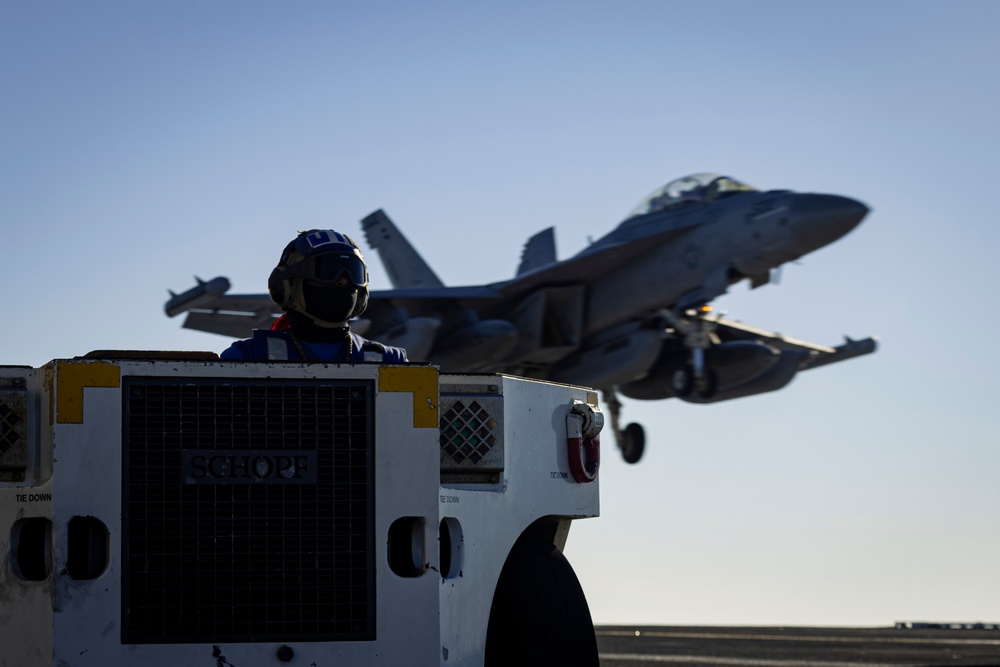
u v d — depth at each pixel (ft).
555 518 32.45
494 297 219.20
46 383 26.14
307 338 30.78
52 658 24.32
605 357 206.80
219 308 210.38
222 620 25.04
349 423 25.90
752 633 165.27
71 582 24.49
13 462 26.50
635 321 206.49
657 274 197.06
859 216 174.60
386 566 25.77
